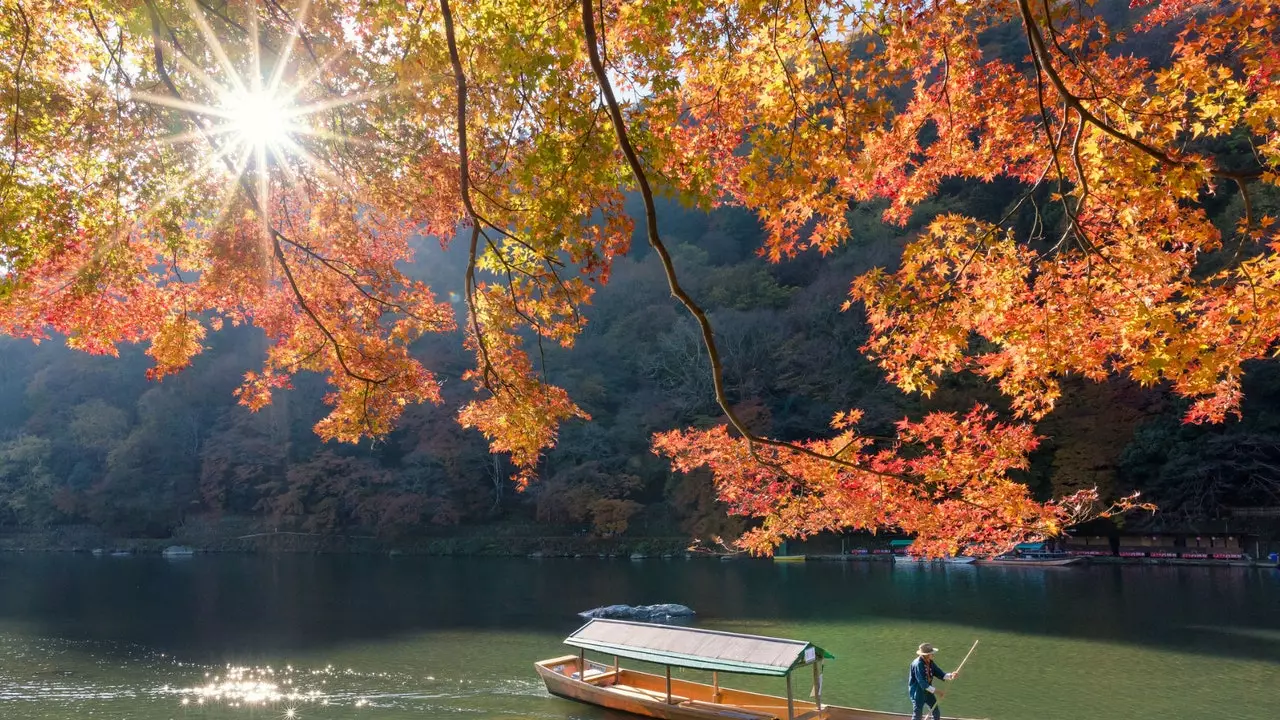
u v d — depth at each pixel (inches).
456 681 603.8
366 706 542.6
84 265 315.0
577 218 192.7
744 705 498.0
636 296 2129.7
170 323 350.6
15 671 641.6
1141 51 967.0
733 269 2091.5
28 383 2410.2
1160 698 523.8
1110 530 1355.8
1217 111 200.2
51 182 300.2
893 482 228.7
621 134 148.5
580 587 1139.3
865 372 1704.0
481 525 1808.6
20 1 288.8
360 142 315.0
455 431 1819.6
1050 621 792.3
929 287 225.0
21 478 2101.4
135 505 2015.3
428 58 243.8
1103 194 211.0
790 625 802.2
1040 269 220.2
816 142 214.8
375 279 354.6
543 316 257.9
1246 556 1203.2
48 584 1248.2
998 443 221.0
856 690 566.3
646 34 222.1
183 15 294.7
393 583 1223.5
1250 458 1315.2
